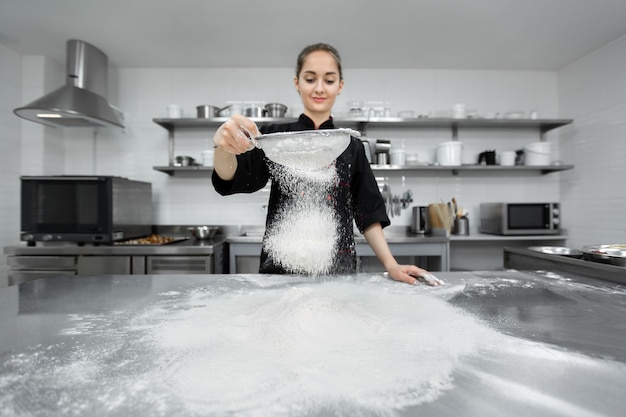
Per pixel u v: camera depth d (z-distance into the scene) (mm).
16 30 2152
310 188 1018
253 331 550
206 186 2730
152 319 623
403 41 2324
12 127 2410
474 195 2758
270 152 859
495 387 378
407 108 2771
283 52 2480
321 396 361
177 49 2424
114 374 408
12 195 2414
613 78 2318
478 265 2779
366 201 1140
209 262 1994
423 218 2539
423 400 353
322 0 1880
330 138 833
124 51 2445
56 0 1854
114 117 2225
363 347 489
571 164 2635
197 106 2463
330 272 1008
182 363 437
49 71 2539
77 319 624
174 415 326
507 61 2635
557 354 468
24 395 362
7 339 524
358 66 2719
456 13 2000
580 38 2289
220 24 2105
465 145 2762
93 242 2086
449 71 2779
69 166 2695
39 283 925
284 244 975
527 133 2768
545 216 2496
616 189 2305
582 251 1186
